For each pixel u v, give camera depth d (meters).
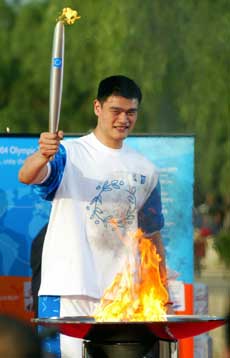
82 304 6.75
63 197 6.78
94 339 5.83
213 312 15.02
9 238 9.30
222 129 21.56
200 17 20.83
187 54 20.94
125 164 6.92
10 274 9.32
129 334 5.77
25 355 3.58
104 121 6.84
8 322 3.63
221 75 20.92
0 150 9.25
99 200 6.82
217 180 24.66
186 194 8.99
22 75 29.73
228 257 25.84
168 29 20.95
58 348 6.81
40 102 29.72
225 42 20.78
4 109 29.08
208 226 27.59
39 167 6.52
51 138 6.46
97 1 21.38
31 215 9.28
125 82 6.84
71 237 6.76
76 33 21.72
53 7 23.50
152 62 20.95
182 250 8.98
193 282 8.96
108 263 6.83
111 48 21.03
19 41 29.58
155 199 7.07
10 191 9.27
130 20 21.02
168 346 5.89
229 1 20.83
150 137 8.98
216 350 9.69
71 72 23.58
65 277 6.71
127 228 6.89
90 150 6.88
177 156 8.99
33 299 8.57
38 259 8.52
